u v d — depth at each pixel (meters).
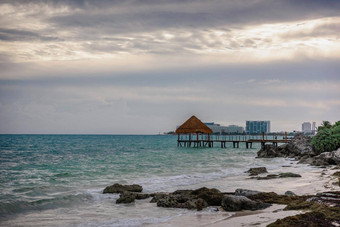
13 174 28.08
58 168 33.12
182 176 26.42
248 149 82.12
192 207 14.33
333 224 9.61
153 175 27.42
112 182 23.20
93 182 23.27
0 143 102.62
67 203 16.05
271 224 9.88
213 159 47.06
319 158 36.81
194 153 63.16
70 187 20.98
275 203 14.08
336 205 12.03
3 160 43.88
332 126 53.84
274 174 26.55
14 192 19.08
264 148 55.28
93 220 12.87
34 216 13.72
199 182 22.97
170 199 15.34
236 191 15.80
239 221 11.23
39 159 45.88
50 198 16.58
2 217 13.52
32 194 18.59
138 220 12.62
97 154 57.94
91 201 16.70
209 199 15.16
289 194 15.52
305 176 24.52
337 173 23.95
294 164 38.59
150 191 19.55
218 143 134.00
